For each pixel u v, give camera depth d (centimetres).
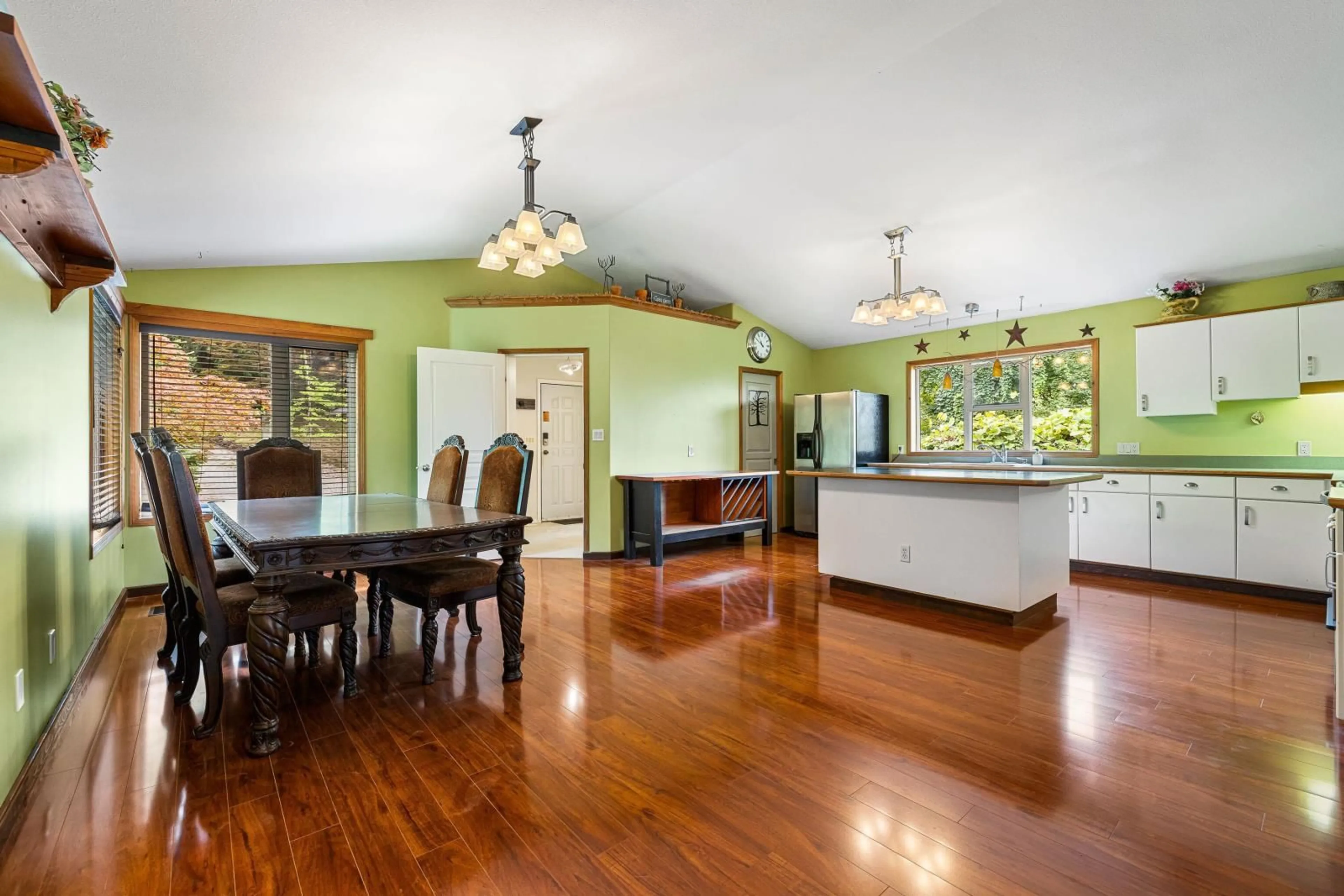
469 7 193
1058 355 546
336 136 261
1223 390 431
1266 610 362
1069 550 378
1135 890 133
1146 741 201
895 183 391
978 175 372
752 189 420
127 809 167
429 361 488
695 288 618
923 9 249
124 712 230
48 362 221
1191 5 246
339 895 133
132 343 392
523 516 263
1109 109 306
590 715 225
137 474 396
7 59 96
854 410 628
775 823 159
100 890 135
